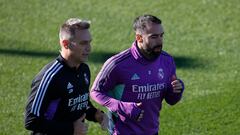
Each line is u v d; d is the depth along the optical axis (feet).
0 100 104.78
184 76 114.01
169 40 133.08
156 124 70.03
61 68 59.72
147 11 149.07
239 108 99.14
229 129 92.89
